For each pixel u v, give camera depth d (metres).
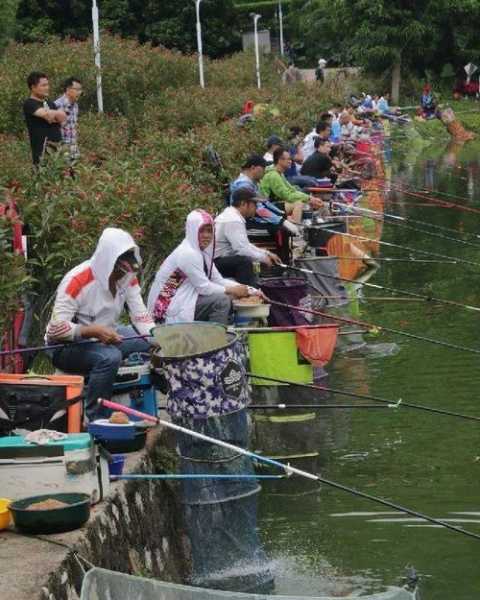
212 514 7.68
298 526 7.79
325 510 8.04
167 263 9.42
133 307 7.82
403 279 15.72
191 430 7.20
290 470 6.69
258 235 13.27
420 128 44.72
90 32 46.56
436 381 10.89
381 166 32.28
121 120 21.25
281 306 10.58
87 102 23.45
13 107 18.88
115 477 6.78
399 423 9.75
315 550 7.44
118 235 7.44
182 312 9.34
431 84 54.47
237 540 7.58
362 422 9.80
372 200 23.86
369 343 12.27
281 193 14.61
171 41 50.94
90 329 7.31
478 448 9.15
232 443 7.71
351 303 14.00
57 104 13.31
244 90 34.03
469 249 18.20
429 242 18.91
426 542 7.49
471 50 54.53
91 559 5.98
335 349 12.07
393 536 7.61
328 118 22.73
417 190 26.42
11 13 25.62
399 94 52.91
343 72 51.62
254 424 9.72
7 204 8.52
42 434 6.43
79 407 6.92
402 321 13.24
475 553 7.32
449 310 13.77
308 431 9.57
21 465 6.31
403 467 8.76
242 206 11.32
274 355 9.95
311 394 10.23
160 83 27.69
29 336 8.95
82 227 9.31
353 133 29.42
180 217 11.16
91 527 6.11
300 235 14.53
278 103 29.86
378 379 10.96
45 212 9.05
